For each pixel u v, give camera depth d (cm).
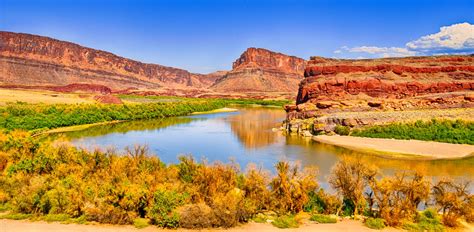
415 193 1961
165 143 5116
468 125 5506
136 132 6294
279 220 1870
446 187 2164
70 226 1691
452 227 1881
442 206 1959
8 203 2006
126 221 1794
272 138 5781
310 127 6322
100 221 1775
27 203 1867
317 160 3984
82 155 2722
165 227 1744
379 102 7681
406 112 6750
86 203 1839
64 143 3123
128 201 1812
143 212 1888
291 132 6469
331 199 2114
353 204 2130
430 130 5453
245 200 1959
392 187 1972
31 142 2967
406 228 1839
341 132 5900
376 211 2111
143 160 2630
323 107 7850
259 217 1953
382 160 4000
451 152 4384
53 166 2500
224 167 2286
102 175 2328
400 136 5406
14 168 2462
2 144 2966
